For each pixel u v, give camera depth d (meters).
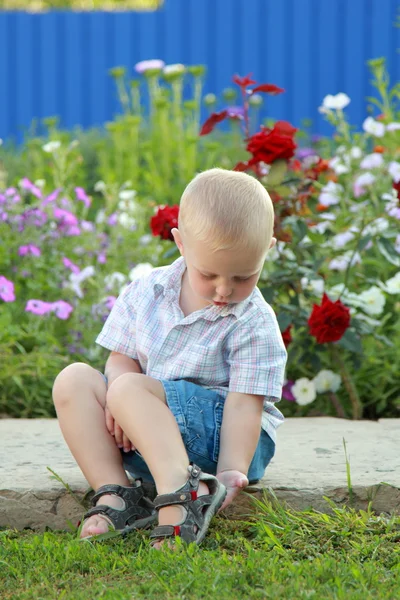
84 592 2.38
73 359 4.97
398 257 4.86
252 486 3.11
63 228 5.70
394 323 5.12
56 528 3.12
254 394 2.99
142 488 2.95
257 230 2.76
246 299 3.05
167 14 11.05
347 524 2.90
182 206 2.88
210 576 2.42
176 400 2.91
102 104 11.21
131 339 3.18
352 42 10.70
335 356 4.49
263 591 2.30
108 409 2.91
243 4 10.90
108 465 2.93
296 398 4.51
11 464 3.40
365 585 2.37
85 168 9.08
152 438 2.76
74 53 11.16
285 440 3.76
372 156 5.75
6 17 11.12
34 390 4.64
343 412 4.55
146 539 2.82
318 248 4.95
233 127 9.34
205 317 3.02
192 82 11.00
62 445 3.69
